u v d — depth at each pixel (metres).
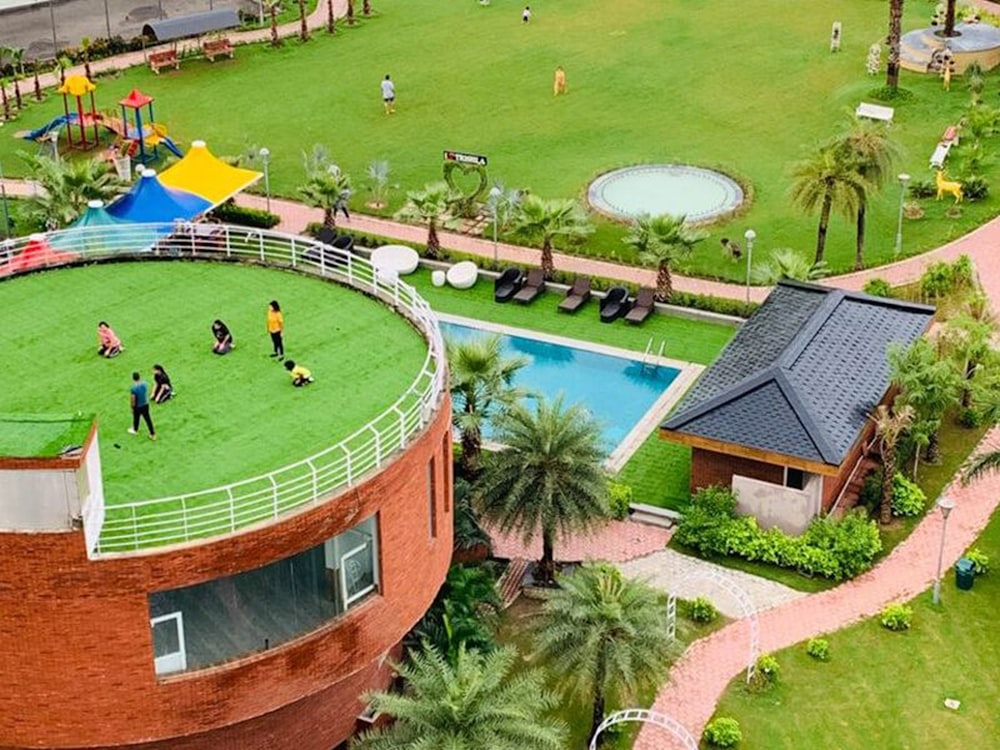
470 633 39.75
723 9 100.94
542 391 55.47
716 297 61.38
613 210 70.00
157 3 103.50
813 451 44.66
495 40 96.00
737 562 45.50
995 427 52.16
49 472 29.47
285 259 46.56
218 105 85.62
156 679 31.88
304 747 36.56
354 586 34.75
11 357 39.69
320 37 97.31
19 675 31.19
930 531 46.78
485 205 70.50
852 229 67.69
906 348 48.16
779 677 40.53
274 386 38.19
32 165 66.94
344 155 78.25
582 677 35.69
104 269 44.94
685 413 46.72
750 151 77.44
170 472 34.25
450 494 38.78
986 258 64.69
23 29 97.94
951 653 41.41
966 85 84.25
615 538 46.75
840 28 92.38
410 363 39.31
